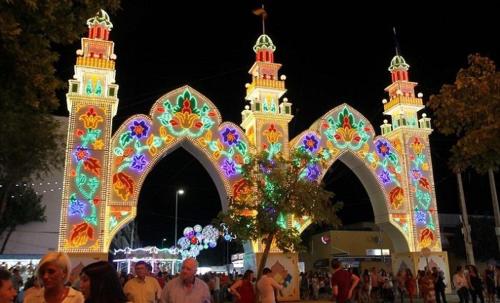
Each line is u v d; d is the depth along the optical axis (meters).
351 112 27.62
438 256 26.89
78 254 21.42
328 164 26.41
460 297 19.73
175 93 24.95
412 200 27.17
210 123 25.14
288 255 24.66
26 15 9.46
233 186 24.69
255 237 21.06
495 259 43.28
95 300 4.29
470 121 13.22
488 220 44.06
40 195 29.30
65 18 10.30
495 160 12.96
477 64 13.75
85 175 22.44
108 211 22.55
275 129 25.91
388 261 43.97
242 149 25.34
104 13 25.02
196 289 7.39
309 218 23.14
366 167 27.12
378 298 24.89
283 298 23.92
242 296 11.52
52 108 11.69
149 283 8.50
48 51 10.23
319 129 26.78
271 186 22.34
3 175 20.45
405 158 27.73
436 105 13.72
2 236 28.95
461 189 26.41
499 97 12.52
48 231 29.55
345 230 48.53
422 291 20.78
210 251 71.25
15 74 9.51
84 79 23.50
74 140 22.64
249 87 27.41
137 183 23.31
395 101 28.80
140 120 24.09
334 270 12.84
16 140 16.44
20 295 18.17
